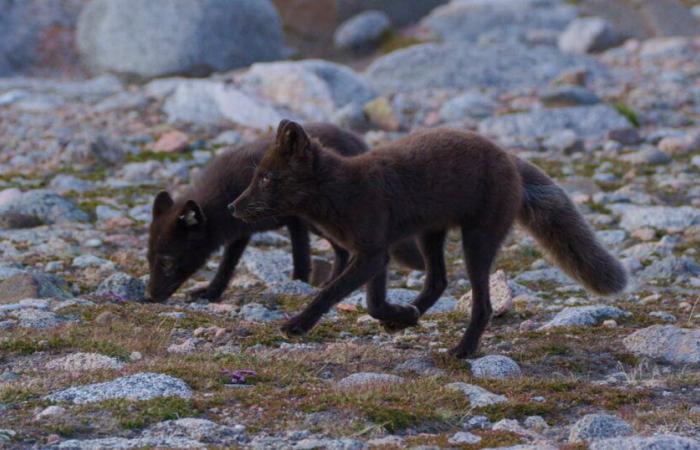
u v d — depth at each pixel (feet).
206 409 27.27
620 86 93.04
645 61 107.04
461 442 25.32
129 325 36.42
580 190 61.46
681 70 100.83
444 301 42.22
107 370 30.37
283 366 31.53
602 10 126.72
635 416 27.61
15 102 85.97
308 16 126.21
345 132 46.47
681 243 51.31
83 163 68.28
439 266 37.17
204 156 69.67
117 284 43.21
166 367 30.40
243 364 31.58
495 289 40.52
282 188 33.99
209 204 43.37
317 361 32.86
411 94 89.97
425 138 35.27
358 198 33.53
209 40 100.32
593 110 78.28
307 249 45.70
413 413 27.09
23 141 73.56
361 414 26.91
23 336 34.06
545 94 82.23
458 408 28.07
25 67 107.24
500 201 35.04
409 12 129.49
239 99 79.92
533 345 35.68
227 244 43.91
